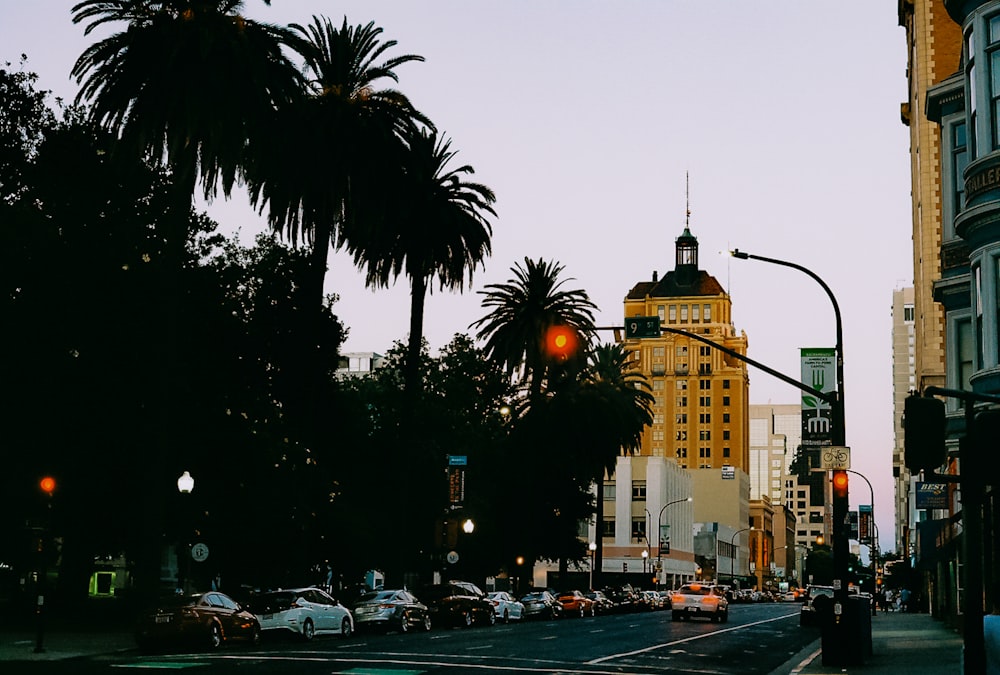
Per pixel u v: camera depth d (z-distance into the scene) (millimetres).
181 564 53656
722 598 67562
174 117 39500
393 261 57312
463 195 57594
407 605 45688
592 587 89625
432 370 73562
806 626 60062
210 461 47406
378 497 63281
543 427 72125
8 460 42125
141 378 43969
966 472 9031
